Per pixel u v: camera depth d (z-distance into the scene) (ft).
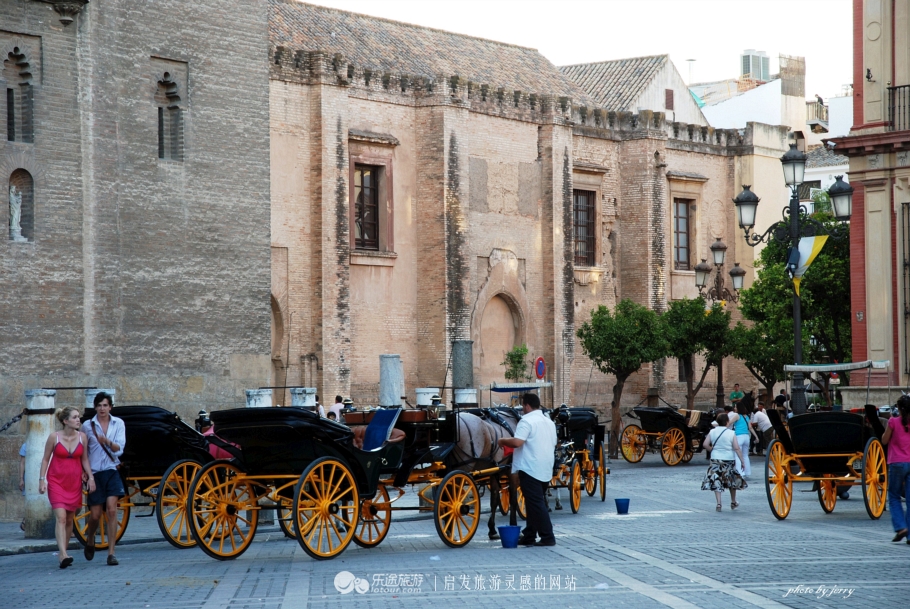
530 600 40.83
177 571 51.60
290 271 131.54
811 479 69.82
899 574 45.91
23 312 81.25
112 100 87.15
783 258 142.41
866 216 106.93
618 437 141.79
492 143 153.48
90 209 85.40
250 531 56.59
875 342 106.11
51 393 66.23
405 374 144.97
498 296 155.22
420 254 146.10
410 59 153.17
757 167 184.14
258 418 53.16
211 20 94.02
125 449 61.21
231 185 94.89
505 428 65.41
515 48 175.52
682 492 92.53
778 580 44.39
